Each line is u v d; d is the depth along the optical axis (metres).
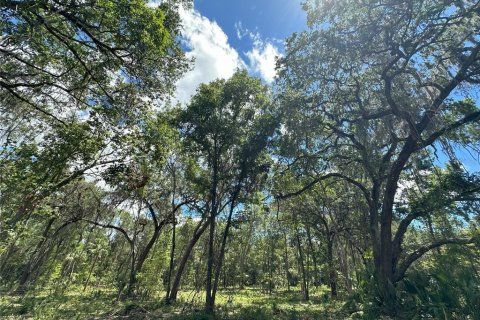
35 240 27.41
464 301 8.63
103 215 26.44
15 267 29.61
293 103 14.66
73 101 12.29
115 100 12.01
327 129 16.53
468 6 11.54
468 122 12.57
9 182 12.59
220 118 17.75
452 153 13.25
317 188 22.45
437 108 12.73
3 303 14.13
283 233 36.97
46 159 13.78
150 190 23.67
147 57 10.45
